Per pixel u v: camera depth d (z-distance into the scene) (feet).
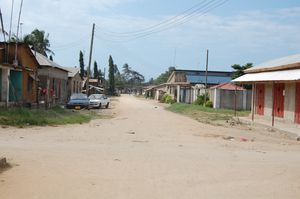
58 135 56.95
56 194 24.39
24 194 24.14
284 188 27.94
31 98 102.94
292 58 98.02
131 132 64.90
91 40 159.43
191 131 70.59
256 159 40.98
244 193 26.21
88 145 47.83
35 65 105.70
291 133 70.38
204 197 24.86
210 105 155.94
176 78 257.75
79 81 203.72
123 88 603.67
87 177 29.35
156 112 131.64
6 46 91.09
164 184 28.04
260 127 85.10
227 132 71.41
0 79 84.48
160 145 50.47
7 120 67.36
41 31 201.87
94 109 141.69
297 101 83.25
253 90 106.11
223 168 34.88
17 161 34.68
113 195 24.61
